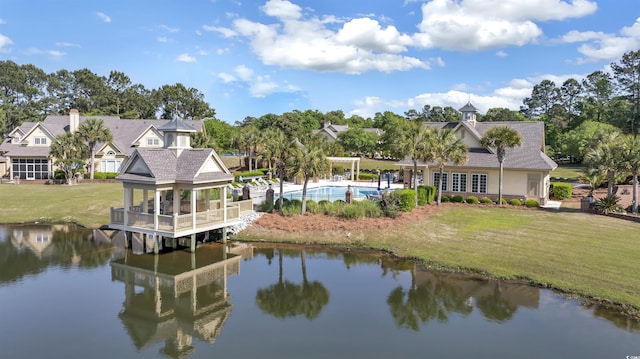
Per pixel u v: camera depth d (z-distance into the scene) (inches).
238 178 1903.3
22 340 560.1
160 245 979.3
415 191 1306.6
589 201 1311.5
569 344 541.6
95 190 1707.7
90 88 4384.8
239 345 552.1
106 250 989.8
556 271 770.2
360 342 557.3
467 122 1663.4
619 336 558.9
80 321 625.6
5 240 1077.8
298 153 1152.2
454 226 1107.9
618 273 743.1
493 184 1501.0
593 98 3870.6
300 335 578.6
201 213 962.1
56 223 1261.1
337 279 801.6
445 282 767.1
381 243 1001.5
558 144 3031.5
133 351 536.7
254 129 2474.2
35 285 770.8
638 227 1061.1
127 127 2423.7
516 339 557.9
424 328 594.9
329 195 1674.5
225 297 724.7
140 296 728.3
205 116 4557.1
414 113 5403.5
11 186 1831.9
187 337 576.7
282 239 1047.6
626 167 1196.5
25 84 4060.0
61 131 2246.6
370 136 3563.0
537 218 1192.8
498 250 903.7
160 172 925.8
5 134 3452.3
